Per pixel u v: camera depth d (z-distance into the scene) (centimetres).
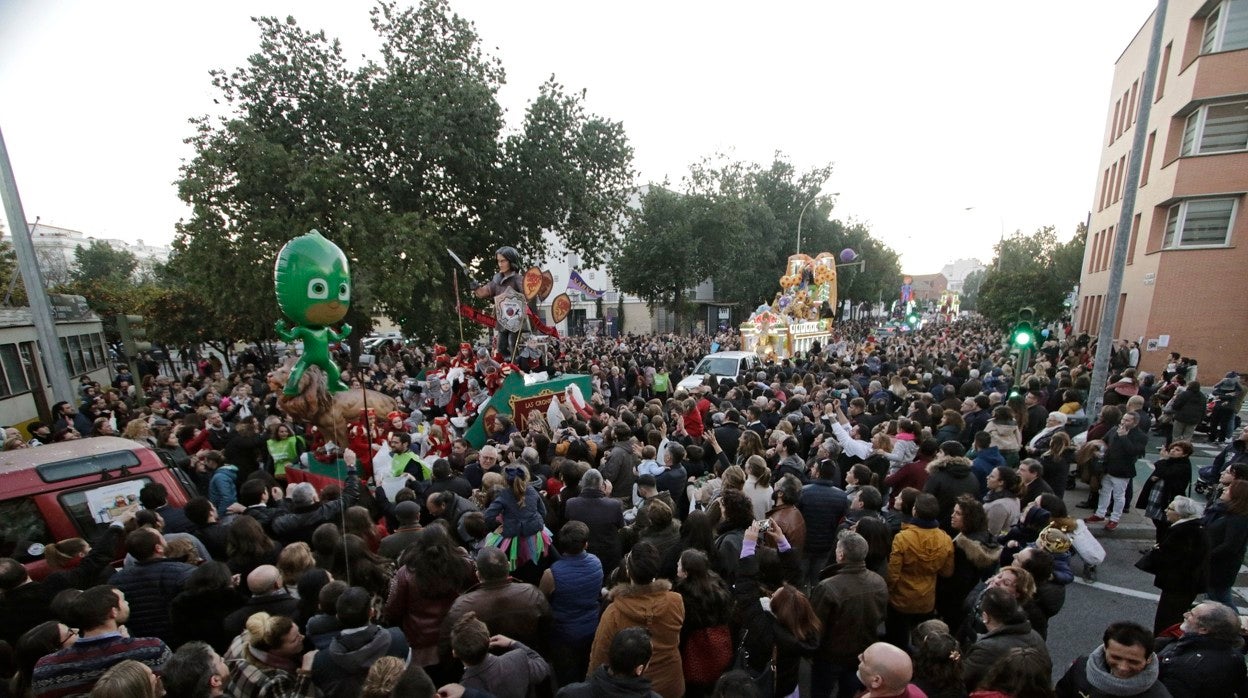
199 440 849
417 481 643
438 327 2147
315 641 302
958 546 444
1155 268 1947
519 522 463
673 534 450
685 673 365
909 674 262
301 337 742
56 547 416
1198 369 1858
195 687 247
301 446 880
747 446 666
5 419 1202
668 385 1571
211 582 348
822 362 1761
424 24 2020
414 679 238
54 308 1544
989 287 3164
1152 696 278
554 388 1079
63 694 278
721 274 4006
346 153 1905
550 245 2525
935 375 1361
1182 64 1875
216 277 1794
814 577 530
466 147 1930
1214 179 1777
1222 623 318
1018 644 311
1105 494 785
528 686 310
